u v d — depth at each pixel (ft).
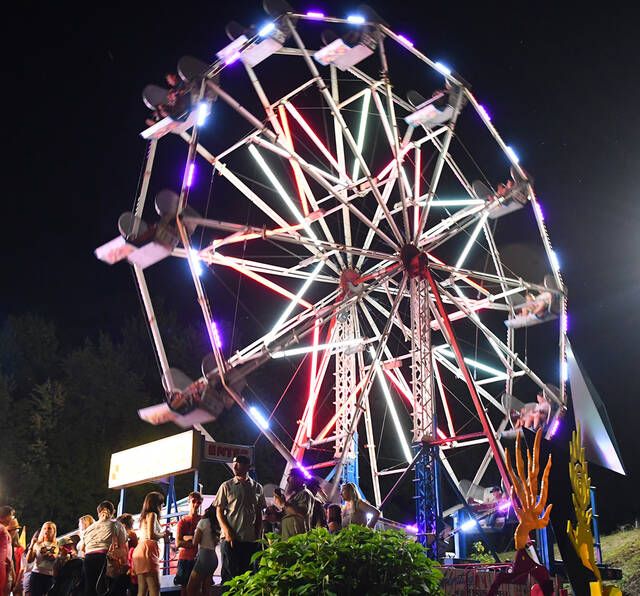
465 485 59.93
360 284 54.13
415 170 60.08
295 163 52.49
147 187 48.88
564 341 55.88
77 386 118.11
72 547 39.73
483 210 57.72
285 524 30.27
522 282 58.49
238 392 46.19
